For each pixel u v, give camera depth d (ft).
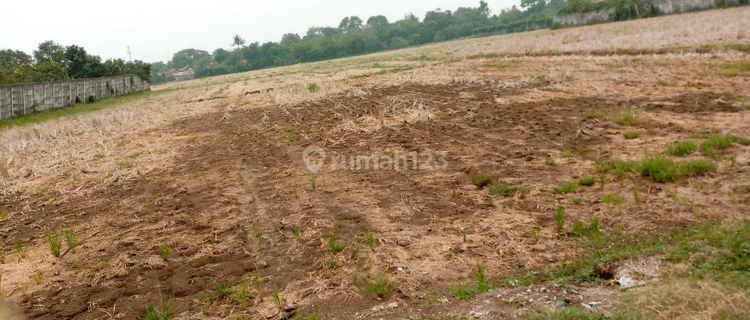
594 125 33.63
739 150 24.12
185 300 15.78
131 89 148.56
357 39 409.90
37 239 22.56
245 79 143.95
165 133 47.50
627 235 16.57
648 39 89.76
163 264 18.47
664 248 14.98
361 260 17.35
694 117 32.89
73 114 81.20
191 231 21.63
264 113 54.85
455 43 255.50
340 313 14.19
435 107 46.88
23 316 15.62
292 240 19.67
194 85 157.99
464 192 23.07
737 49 65.26
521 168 25.72
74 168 35.65
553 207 20.03
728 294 11.66
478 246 17.48
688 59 62.23
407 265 16.63
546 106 42.16
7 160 39.32
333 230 20.24
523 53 98.73
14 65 127.54
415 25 446.60
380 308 14.12
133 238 21.33
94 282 17.62
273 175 29.32
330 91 66.69
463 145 31.83
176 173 31.78
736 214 16.87
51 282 17.93
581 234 17.33
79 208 26.45
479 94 52.60
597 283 13.99
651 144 27.48
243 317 14.42
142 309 15.52
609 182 22.17
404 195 23.47
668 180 21.30
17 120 74.13
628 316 11.54
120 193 28.45
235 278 16.96
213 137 43.32
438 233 18.94
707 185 20.12
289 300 15.19
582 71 62.13
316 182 27.04
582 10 218.79
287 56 401.90
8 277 18.66
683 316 11.18
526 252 16.62
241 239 20.26
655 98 40.78
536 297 13.51
